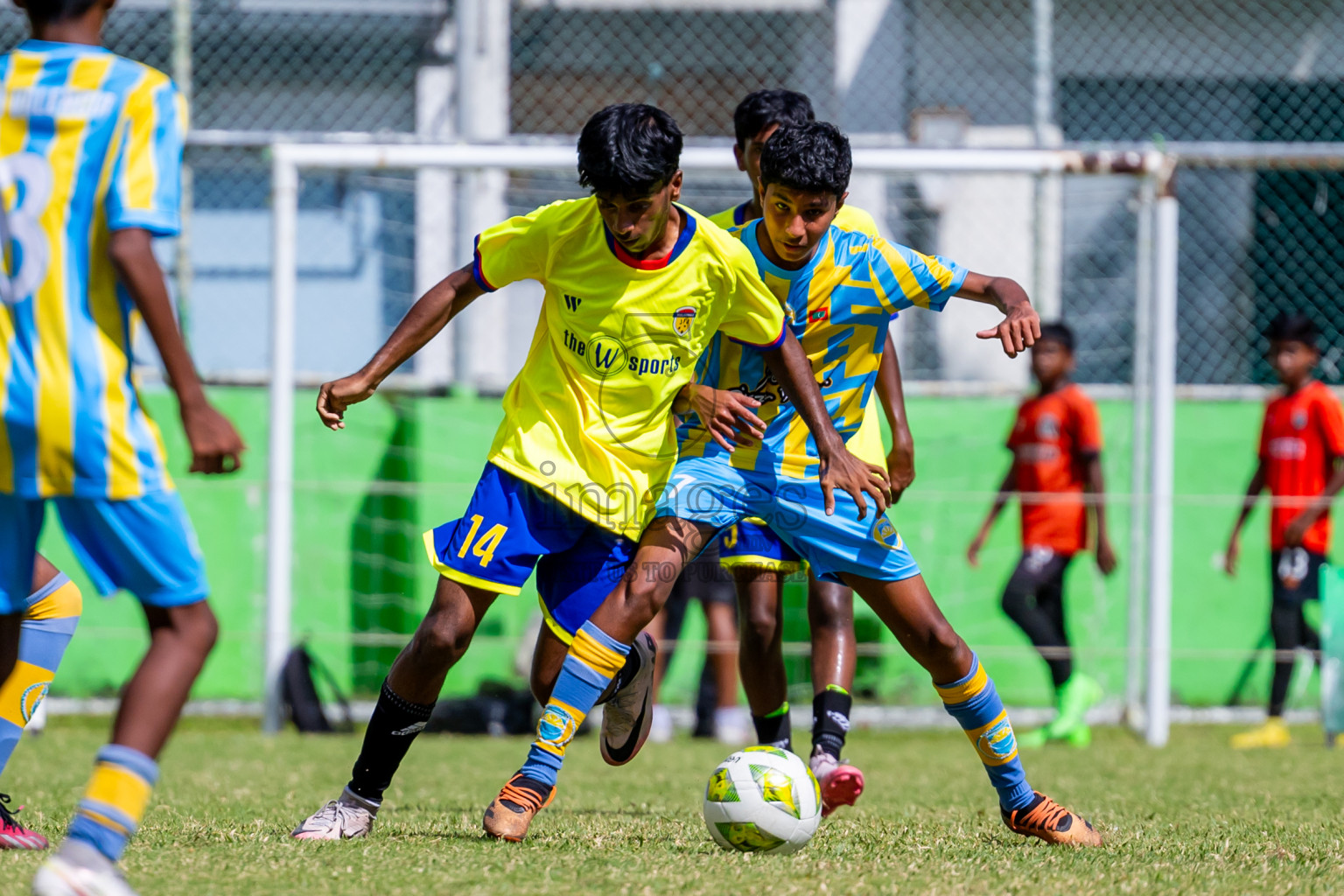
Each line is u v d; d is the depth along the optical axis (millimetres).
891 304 11188
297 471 26312
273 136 23812
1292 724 26625
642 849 9805
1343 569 22719
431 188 28375
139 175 7164
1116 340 30484
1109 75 31422
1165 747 22047
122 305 7395
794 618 25609
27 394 7164
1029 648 26438
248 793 14000
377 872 8297
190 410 7188
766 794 9664
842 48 30781
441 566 10078
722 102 31172
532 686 11242
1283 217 31016
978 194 29922
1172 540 27188
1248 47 31391
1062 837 10383
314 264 28859
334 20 29875
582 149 9406
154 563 7344
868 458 12320
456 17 27625
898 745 22484
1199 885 8398
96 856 6852
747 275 10148
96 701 25109
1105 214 30422
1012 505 26812
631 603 10156
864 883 8227
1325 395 23969
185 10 27047
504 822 9953
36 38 7602
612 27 31047
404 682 10125
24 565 7723
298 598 25875
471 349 27109
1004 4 30812
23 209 7258
